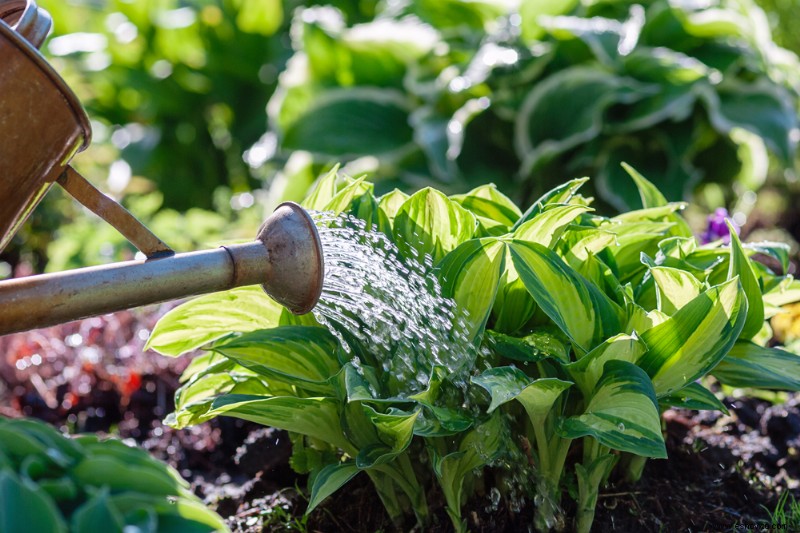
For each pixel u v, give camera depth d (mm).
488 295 1501
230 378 1603
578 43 2680
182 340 1588
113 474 1230
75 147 1357
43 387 2002
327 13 3068
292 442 1704
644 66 2639
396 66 2891
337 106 2842
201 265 1391
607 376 1475
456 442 1512
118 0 3518
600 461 1512
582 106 2598
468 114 2619
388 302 1495
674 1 2723
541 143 2629
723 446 1699
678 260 1599
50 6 3670
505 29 2758
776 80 2814
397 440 1472
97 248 2814
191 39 3617
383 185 2699
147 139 3617
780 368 1545
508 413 1547
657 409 1435
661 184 2619
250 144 3650
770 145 2617
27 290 1338
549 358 1533
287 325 1558
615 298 1561
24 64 1315
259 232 1429
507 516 1550
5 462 1202
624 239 1621
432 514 1559
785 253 1652
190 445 1867
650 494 1599
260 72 3684
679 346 1489
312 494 1464
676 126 2707
